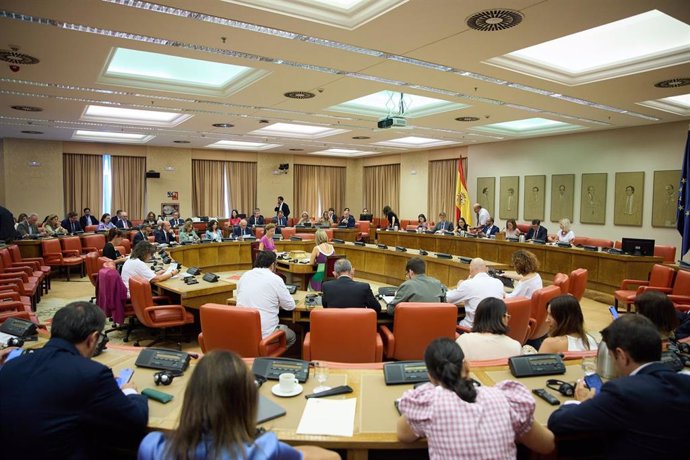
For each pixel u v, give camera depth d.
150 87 6.57
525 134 10.87
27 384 1.55
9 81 6.18
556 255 8.19
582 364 2.29
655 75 5.42
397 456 2.02
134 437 1.78
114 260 6.95
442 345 1.66
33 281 6.34
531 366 2.21
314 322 3.09
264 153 16.11
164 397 1.91
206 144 13.84
